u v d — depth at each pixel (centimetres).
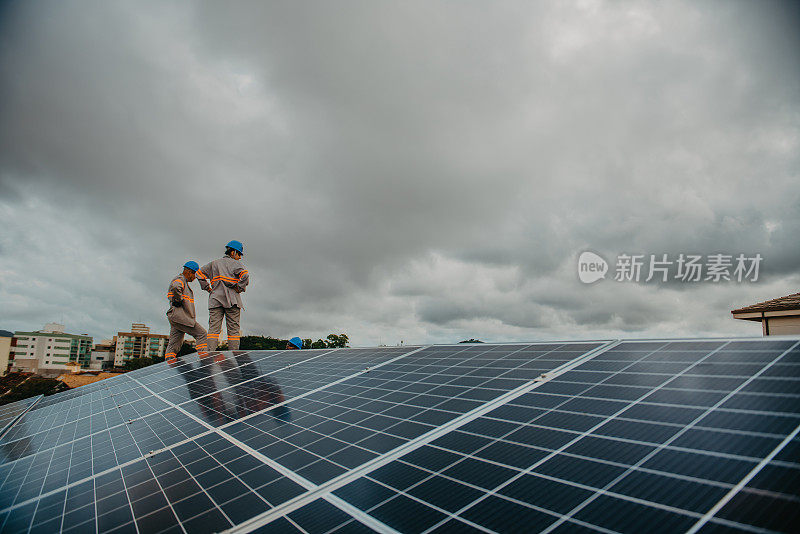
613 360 1000
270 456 909
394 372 1431
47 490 992
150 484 890
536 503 546
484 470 658
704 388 721
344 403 1190
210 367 2347
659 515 466
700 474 511
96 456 1181
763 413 593
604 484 547
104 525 743
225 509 710
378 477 709
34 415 2103
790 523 401
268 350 2597
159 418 1447
